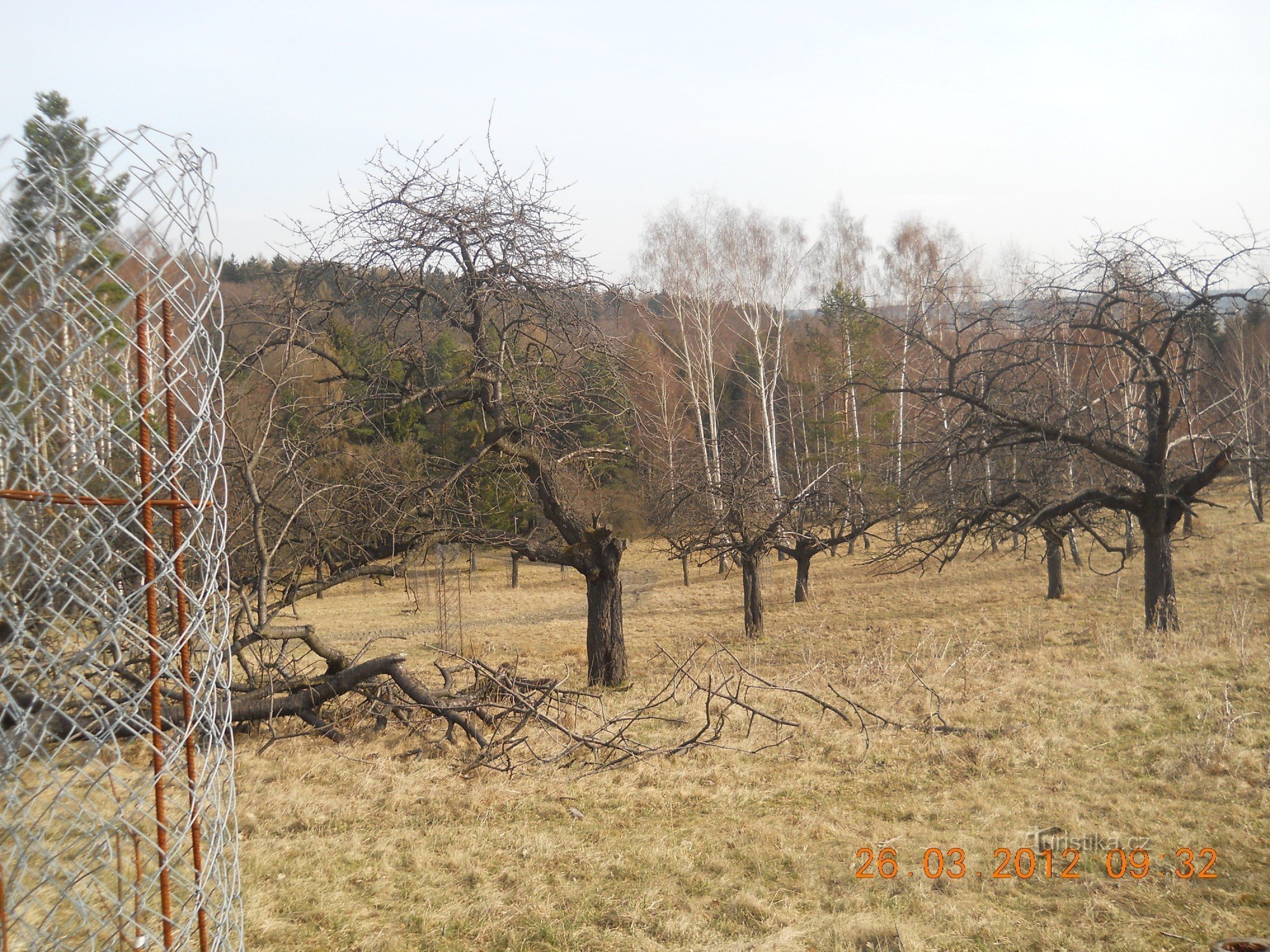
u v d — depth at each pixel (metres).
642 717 9.36
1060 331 14.80
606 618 13.44
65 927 3.14
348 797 7.17
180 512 2.75
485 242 11.40
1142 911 4.68
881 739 8.44
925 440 15.76
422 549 11.80
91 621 2.98
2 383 2.83
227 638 3.01
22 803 2.81
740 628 22.52
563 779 7.57
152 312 2.74
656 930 4.65
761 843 5.89
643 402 29.02
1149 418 14.73
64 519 2.91
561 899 5.04
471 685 10.10
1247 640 12.12
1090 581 24.39
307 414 10.95
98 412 2.86
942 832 6.00
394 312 11.66
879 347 32.62
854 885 5.19
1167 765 6.95
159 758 2.72
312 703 9.04
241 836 6.15
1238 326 21.75
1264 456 14.94
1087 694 9.60
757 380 37.22
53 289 2.75
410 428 13.20
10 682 2.88
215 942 2.90
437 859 5.66
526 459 12.81
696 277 30.06
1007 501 15.55
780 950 4.32
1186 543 27.80
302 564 10.77
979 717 8.99
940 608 22.95
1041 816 6.19
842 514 21.28
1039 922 4.62
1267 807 5.92
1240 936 4.28
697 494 20.86
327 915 4.80
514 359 12.75
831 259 35.56
